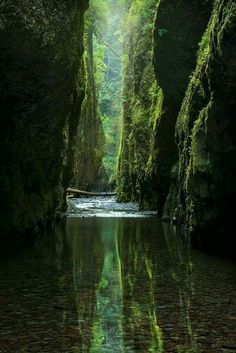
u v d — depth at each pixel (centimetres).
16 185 1136
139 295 662
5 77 941
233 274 810
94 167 4759
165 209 1908
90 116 4406
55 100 1185
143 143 2694
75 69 1263
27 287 709
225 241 1027
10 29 809
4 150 1060
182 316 555
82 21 1293
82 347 455
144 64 2944
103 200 3612
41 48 932
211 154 979
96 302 622
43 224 1422
